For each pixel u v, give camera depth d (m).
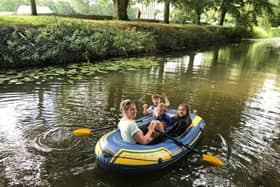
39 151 4.56
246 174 4.27
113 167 3.97
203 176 4.15
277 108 7.36
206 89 8.94
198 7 22.11
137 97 7.52
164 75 10.58
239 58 16.95
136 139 4.20
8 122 5.55
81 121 5.74
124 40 14.07
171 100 7.56
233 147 5.07
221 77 11.01
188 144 4.73
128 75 10.16
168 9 21.80
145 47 15.66
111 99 7.21
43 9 32.28
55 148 4.68
